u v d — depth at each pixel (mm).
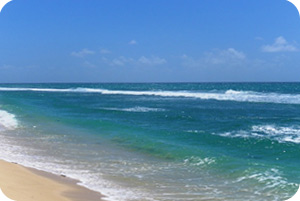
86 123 15180
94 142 11109
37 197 5551
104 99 31562
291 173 7379
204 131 12680
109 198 5809
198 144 10516
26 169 7211
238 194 6121
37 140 11328
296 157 8820
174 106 22750
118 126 14125
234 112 18453
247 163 8219
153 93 40312
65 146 10406
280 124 14000
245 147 10023
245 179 7047
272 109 19641
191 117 16422
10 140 11188
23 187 5973
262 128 13094
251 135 11711
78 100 30594
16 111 20250
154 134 12242
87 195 5922
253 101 24906
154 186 6582
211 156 8914
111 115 18094
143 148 10180
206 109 20219
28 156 8836
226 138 11203
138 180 6977
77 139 11617
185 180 7004
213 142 10719
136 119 16328
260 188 6457
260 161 8461
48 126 14516
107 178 7035
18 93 45250
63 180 6730
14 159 8297
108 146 10492
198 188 6480
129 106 23344
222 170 7746
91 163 8344
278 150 9555
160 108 21375
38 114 18812
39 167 7617
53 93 45688
